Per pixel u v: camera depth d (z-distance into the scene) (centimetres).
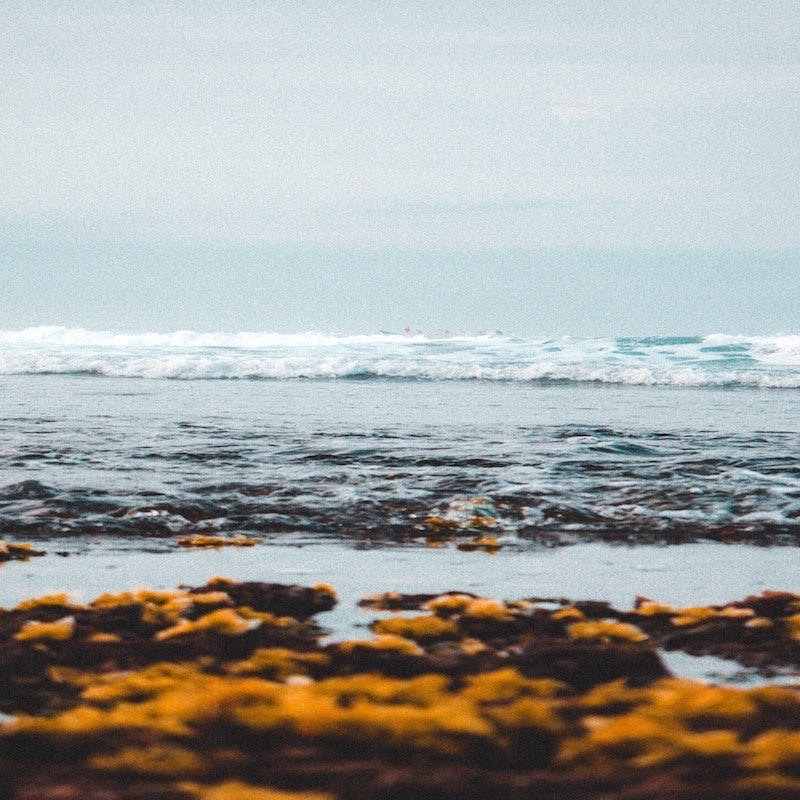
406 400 2427
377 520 978
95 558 823
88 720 430
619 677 525
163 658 546
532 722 430
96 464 1269
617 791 361
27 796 355
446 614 650
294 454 1365
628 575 780
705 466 1270
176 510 998
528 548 880
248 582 733
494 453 1388
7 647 555
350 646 563
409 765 392
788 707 452
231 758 396
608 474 1218
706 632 605
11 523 941
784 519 984
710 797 352
